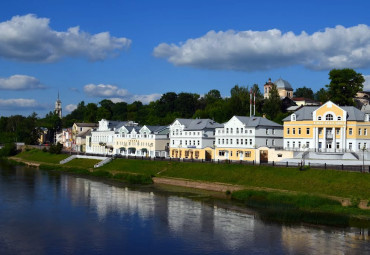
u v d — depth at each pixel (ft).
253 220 242.99
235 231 222.28
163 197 313.73
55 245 201.77
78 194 329.52
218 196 314.14
